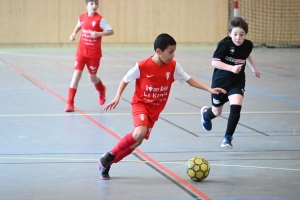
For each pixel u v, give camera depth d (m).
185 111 11.10
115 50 25.50
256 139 8.56
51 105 11.64
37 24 26.41
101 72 17.75
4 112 10.73
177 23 27.80
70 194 5.69
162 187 5.98
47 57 22.19
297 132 9.12
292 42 28.75
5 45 26.20
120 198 5.56
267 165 7.00
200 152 7.68
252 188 5.96
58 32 26.69
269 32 28.59
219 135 8.86
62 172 6.58
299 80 16.16
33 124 9.59
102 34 10.98
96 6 11.21
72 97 10.96
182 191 5.83
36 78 16.08
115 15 27.20
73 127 9.38
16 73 17.12
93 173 6.55
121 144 6.22
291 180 6.30
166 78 6.36
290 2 28.39
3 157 7.27
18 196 5.61
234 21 7.89
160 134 8.89
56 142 8.23
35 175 6.43
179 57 22.69
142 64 6.29
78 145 8.05
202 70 18.41
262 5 28.31
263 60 21.81
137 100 6.41
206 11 27.95
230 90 7.97
